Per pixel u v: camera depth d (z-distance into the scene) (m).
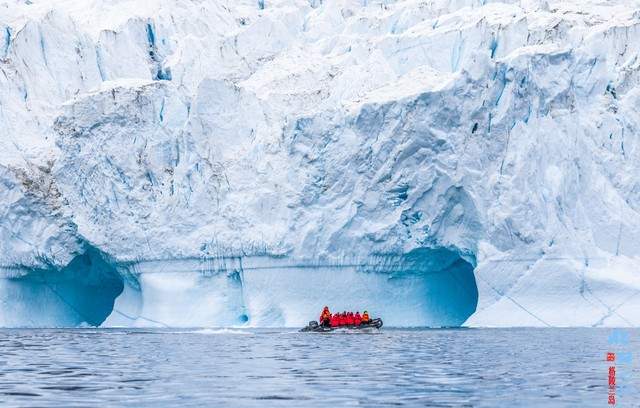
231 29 193.75
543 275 130.12
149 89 152.50
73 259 150.38
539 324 127.88
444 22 166.75
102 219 148.12
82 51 172.00
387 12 185.00
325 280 137.62
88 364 66.25
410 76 143.12
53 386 51.03
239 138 148.00
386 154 135.50
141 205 147.38
